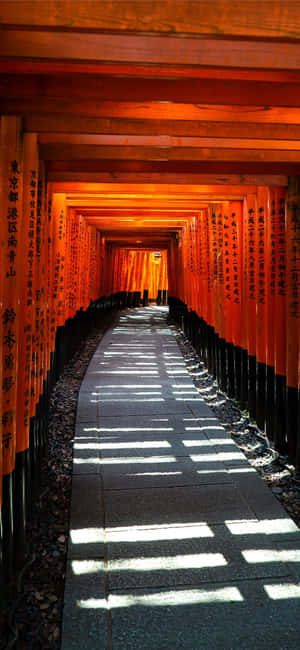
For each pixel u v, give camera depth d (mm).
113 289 19516
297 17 1859
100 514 3770
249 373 6180
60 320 7859
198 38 1857
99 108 2844
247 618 2652
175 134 3164
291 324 4684
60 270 7555
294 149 3523
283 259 4984
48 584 3039
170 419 6062
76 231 9258
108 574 3033
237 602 2775
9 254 2953
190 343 11508
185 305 12469
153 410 6414
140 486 4242
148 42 2002
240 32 1842
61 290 7742
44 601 2889
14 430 2971
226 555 3234
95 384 7711
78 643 2496
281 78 2309
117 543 3379
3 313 2928
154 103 2877
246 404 6586
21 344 3469
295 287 4617
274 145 3527
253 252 6027
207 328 8664
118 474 4484
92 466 4656
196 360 9844
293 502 4070
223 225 6812
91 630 2576
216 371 7980
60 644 2516
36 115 2816
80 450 5043
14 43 1980
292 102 2645
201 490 4184
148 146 3506
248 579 2982
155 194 6328
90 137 3570
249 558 3201
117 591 2873
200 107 2898
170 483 4305
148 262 24281
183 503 3951
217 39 1874
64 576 3105
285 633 2555
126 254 22547
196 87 2619
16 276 2963
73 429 5773
